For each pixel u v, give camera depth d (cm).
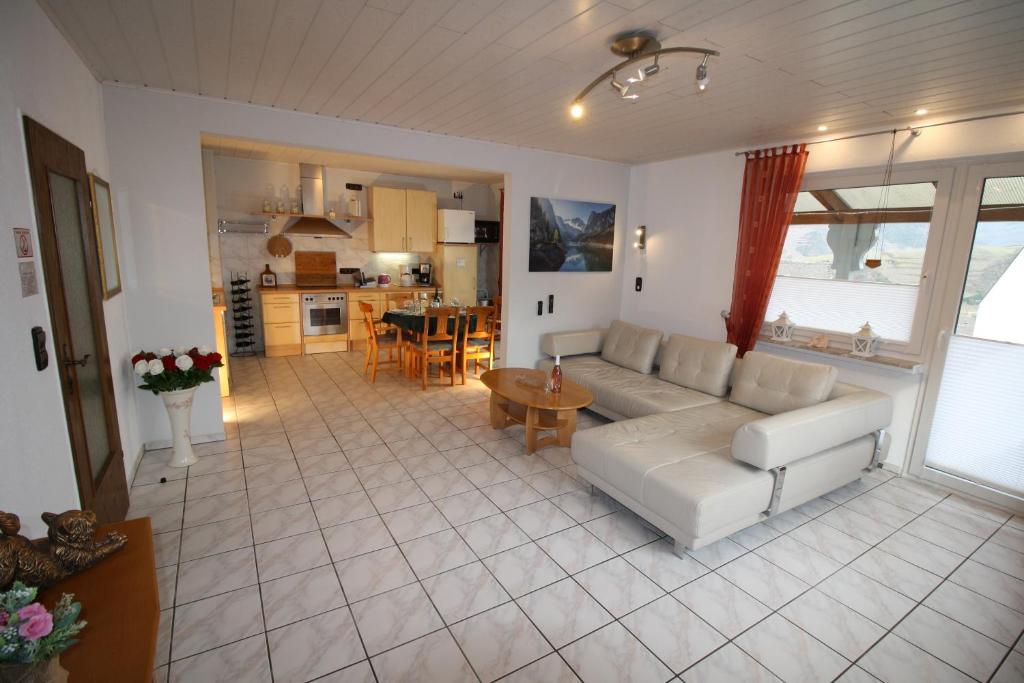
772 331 425
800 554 259
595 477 297
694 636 201
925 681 184
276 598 215
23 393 157
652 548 260
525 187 486
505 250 497
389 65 266
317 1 197
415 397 507
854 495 328
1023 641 204
